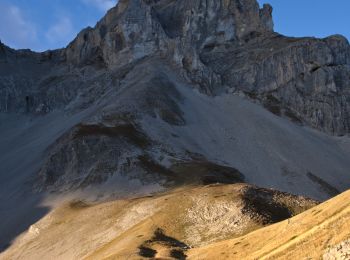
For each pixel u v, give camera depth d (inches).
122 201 5300.2
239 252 2751.0
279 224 2925.7
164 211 4215.1
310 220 2581.2
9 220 6230.3
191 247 3464.6
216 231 3614.7
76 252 4532.5
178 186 6048.2
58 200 6397.6
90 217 5196.9
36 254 4899.1
